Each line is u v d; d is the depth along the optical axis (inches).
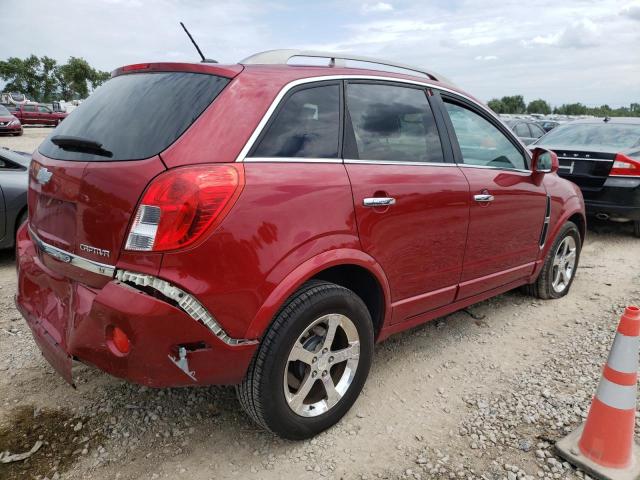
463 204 126.6
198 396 117.8
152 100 93.7
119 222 82.3
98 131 95.1
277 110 94.4
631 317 92.9
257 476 93.8
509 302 180.4
